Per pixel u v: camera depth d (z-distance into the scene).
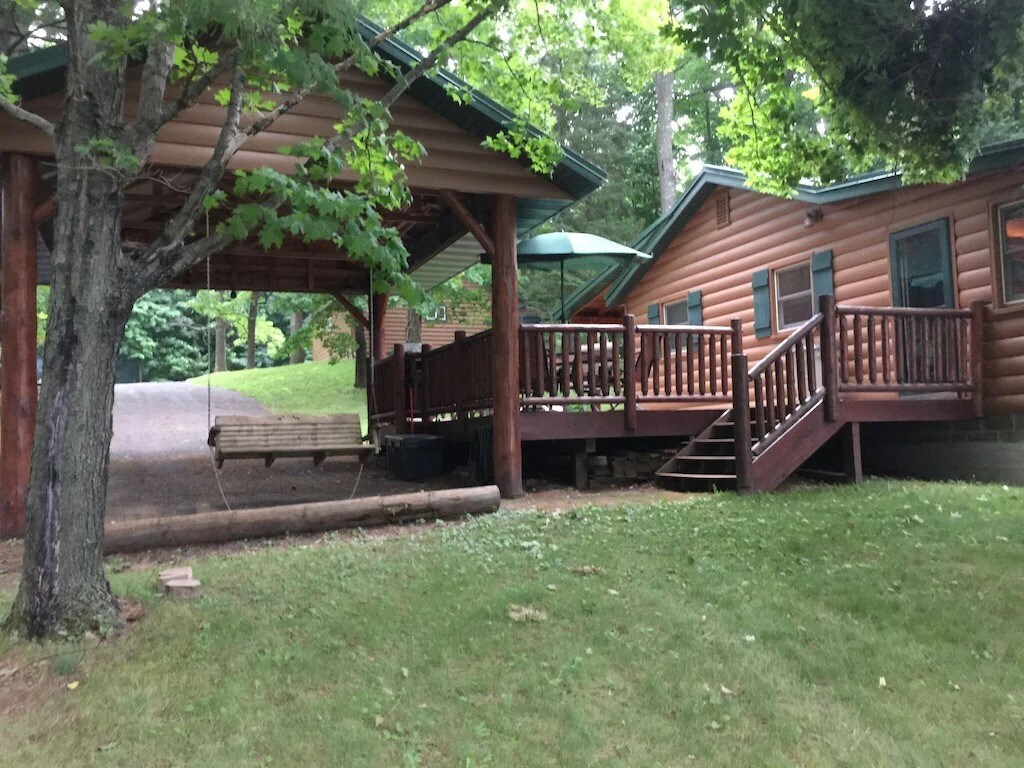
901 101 6.70
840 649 3.97
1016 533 6.00
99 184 4.37
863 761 2.97
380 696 3.52
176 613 4.57
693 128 30.33
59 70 6.76
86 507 4.34
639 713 3.38
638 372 10.76
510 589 4.89
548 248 10.71
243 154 7.73
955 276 9.73
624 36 9.74
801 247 12.17
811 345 8.84
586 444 9.48
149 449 13.13
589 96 10.07
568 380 9.29
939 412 9.31
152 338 42.94
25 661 3.91
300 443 9.51
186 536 6.55
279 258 13.16
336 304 21.20
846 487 8.55
